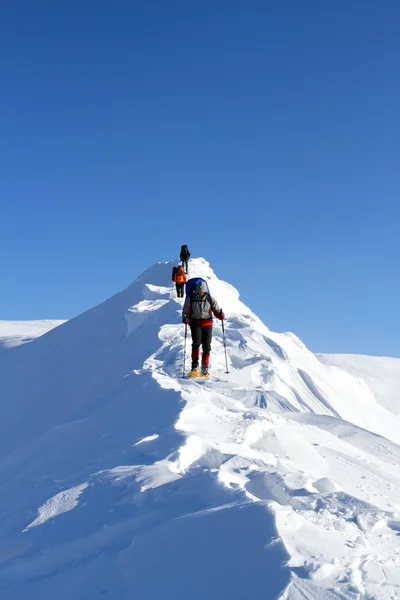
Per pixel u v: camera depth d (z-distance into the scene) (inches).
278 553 135.2
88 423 344.2
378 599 123.7
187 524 156.6
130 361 681.0
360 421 649.6
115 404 355.3
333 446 302.4
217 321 753.6
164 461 222.2
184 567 142.2
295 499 185.9
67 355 935.0
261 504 153.9
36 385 850.1
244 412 320.2
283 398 430.9
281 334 912.3
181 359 574.2
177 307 807.7
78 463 266.7
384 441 354.0
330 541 148.7
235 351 640.4
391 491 240.7
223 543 144.3
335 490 205.5
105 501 194.9
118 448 263.0
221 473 190.4
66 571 160.1
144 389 359.6
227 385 459.5
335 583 127.6
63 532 181.8
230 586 130.1
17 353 1127.6
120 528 173.5
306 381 634.2
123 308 1044.5
